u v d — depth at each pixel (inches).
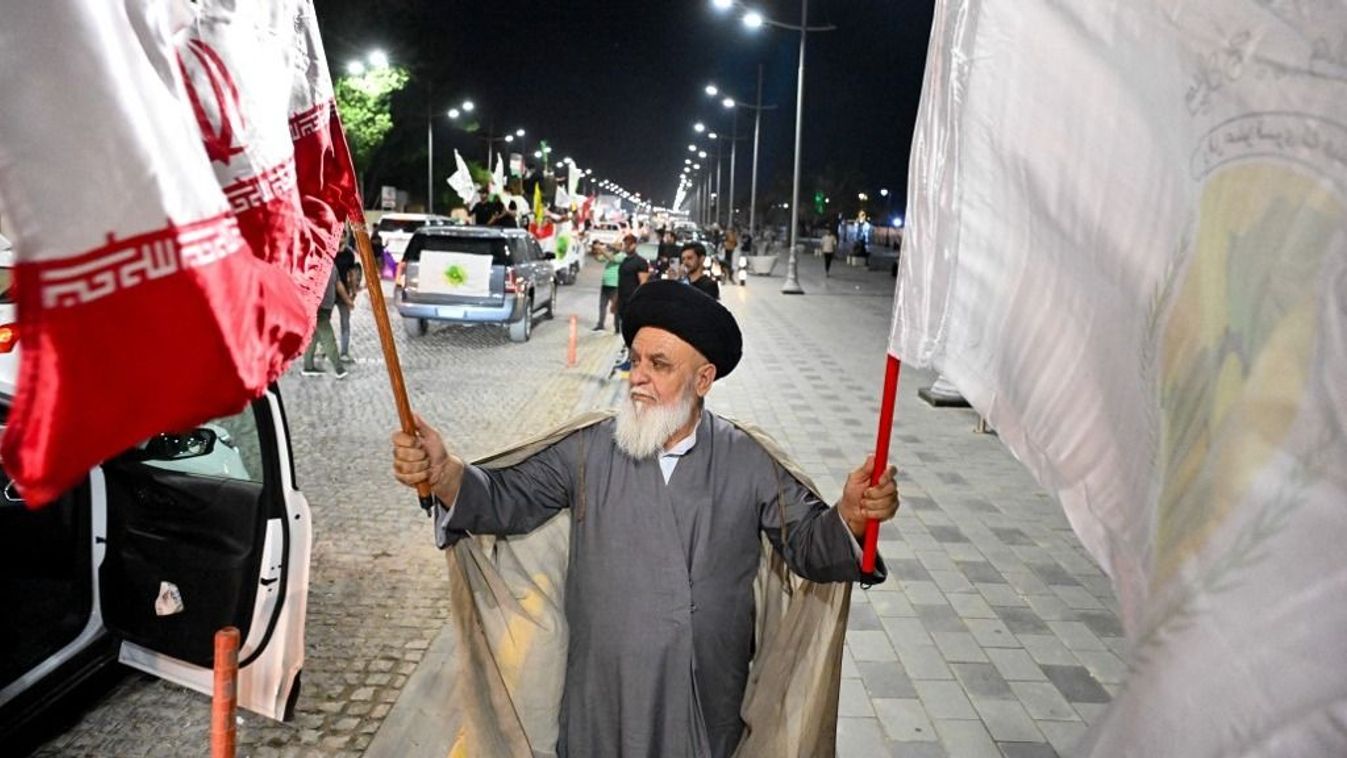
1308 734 42.3
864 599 221.3
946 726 166.9
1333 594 42.2
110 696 170.1
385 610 210.7
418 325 660.7
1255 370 45.4
